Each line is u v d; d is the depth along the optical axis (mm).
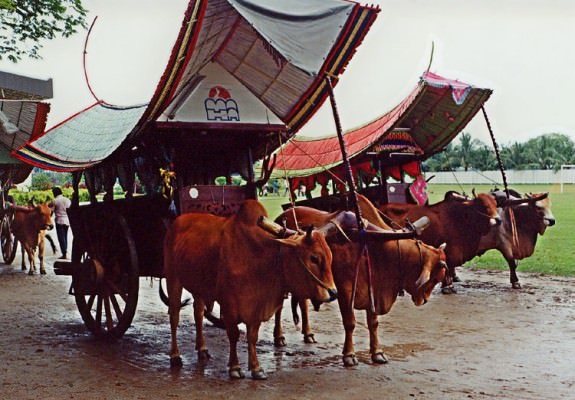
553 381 5613
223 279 5707
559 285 10977
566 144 46719
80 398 5309
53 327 8266
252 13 6043
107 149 7004
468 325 7941
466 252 10070
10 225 14359
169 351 6914
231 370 5812
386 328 7848
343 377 5789
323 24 6375
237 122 7348
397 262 6227
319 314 8922
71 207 8547
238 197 7258
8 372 6113
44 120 11078
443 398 5172
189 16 5719
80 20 15469
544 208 10883
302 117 7637
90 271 7582
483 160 31312
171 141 7340
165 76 6133
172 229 6555
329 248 5699
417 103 11062
